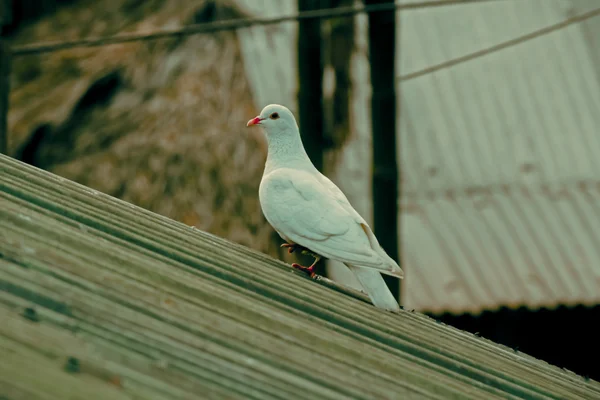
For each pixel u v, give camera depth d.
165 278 5.02
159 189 17.23
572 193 20.95
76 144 18.97
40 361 3.45
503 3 25.19
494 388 5.68
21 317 3.78
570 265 18.73
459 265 18.91
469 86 23.75
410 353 5.71
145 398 3.48
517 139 22.45
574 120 22.78
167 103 19.39
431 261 19.08
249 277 5.90
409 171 21.97
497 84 23.70
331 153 20.16
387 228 13.00
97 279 4.52
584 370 17.75
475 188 21.33
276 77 20.83
